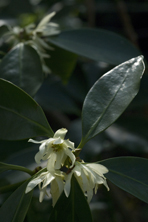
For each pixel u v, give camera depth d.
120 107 0.63
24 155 0.80
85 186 0.60
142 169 0.63
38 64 0.71
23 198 0.62
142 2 1.57
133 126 0.96
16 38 0.78
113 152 1.24
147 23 1.58
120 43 0.78
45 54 0.78
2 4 1.32
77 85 0.98
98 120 0.63
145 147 0.90
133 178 0.63
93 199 1.08
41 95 0.95
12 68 0.70
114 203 1.09
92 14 1.29
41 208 0.92
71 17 1.44
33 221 0.89
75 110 0.97
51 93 0.96
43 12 1.44
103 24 1.58
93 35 0.79
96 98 0.64
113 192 1.07
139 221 1.20
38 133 0.63
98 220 1.08
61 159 0.60
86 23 1.47
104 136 0.93
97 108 0.63
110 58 0.77
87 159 0.86
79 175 0.60
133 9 1.50
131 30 1.22
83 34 0.79
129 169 0.63
